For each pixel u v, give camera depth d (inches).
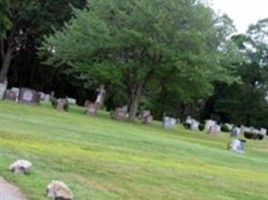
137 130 1450.5
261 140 2578.7
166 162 804.6
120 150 851.4
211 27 2034.9
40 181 441.4
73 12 2431.1
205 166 874.8
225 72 2148.1
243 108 3855.8
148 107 3031.5
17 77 2940.5
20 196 384.5
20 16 2630.4
